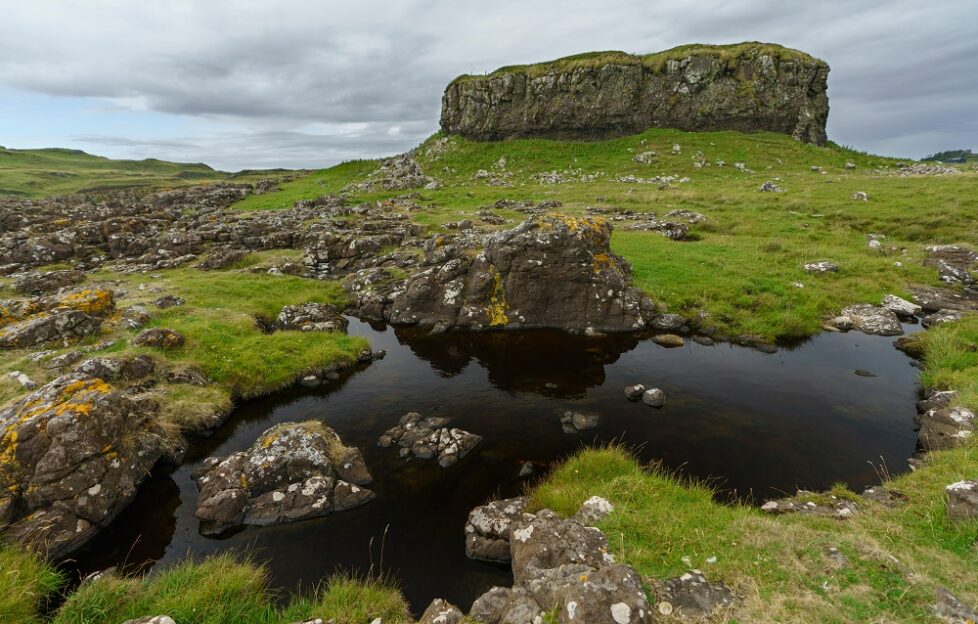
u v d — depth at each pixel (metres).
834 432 13.95
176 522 11.15
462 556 9.92
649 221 39.97
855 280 26.42
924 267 27.81
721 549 8.20
